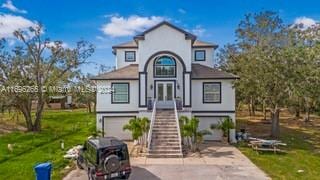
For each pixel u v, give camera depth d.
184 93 31.77
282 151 26.94
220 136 32.12
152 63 32.88
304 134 37.19
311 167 21.56
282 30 48.31
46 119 52.59
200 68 35.19
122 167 17.25
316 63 31.81
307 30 36.62
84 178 18.81
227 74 33.06
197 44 38.84
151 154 24.50
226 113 32.28
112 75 33.25
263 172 20.11
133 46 38.25
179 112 30.56
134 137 27.69
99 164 16.89
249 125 43.12
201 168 21.06
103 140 18.27
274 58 30.52
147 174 19.64
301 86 30.23
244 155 25.12
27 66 39.72
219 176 19.16
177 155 24.47
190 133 26.97
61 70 41.19
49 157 24.12
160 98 32.84
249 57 32.62
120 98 32.75
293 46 34.00
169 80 32.84
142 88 31.84
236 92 34.75
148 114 30.89
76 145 29.31
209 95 32.47
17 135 36.28
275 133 33.94
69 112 66.56
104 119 32.78
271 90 31.64
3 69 38.53
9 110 42.38
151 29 31.95
